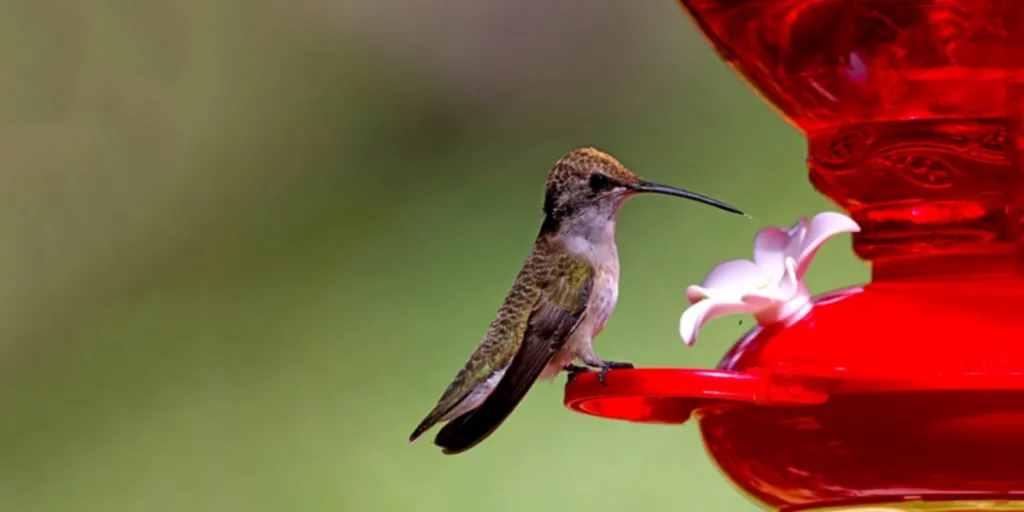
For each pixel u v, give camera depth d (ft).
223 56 61.26
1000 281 15.65
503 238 48.03
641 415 16.16
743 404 15.56
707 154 45.96
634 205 42.57
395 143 57.06
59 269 55.57
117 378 48.03
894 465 14.65
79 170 58.54
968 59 15.74
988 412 14.23
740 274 15.83
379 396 42.19
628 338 38.27
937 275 16.03
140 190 57.93
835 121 16.83
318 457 41.14
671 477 34.81
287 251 50.70
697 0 17.29
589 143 53.16
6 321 53.26
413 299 45.39
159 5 61.11
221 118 59.98
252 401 44.32
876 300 15.33
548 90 56.65
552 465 35.88
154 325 49.78
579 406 15.42
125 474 44.29
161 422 45.44
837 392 14.76
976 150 15.96
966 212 16.03
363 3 61.72
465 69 59.00
